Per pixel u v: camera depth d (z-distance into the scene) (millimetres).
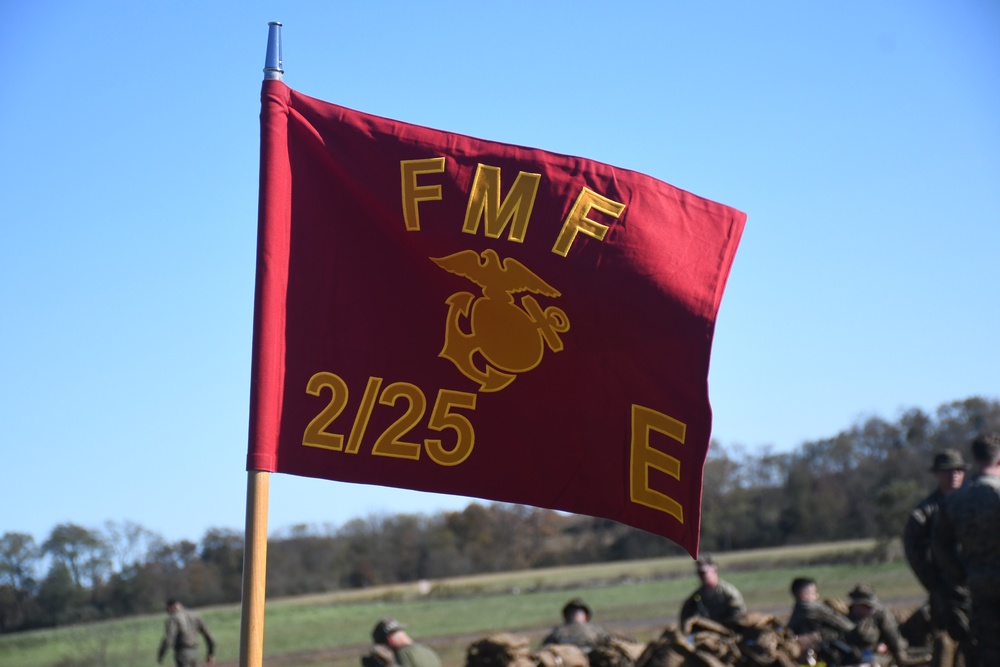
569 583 60406
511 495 5418
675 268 5656
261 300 5188
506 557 81062
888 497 52250
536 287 5543
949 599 7637
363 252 5406
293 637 38969
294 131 5414
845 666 9898
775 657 8383
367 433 5289
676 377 5609
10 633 50438
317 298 5328
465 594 58562
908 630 10766
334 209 5414
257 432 5086
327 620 45812
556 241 5582
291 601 62375
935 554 6867
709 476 80438
